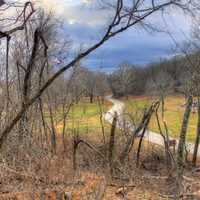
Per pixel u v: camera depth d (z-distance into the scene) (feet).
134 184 48.11
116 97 142.41
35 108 58.49
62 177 42.34
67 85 77.05
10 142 44.96
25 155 44.65
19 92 47.37
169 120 129.18
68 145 65.41
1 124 44.60
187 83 70.03
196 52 68.85
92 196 39.68
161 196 45.11
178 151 60.95
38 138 57.31
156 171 60.39
